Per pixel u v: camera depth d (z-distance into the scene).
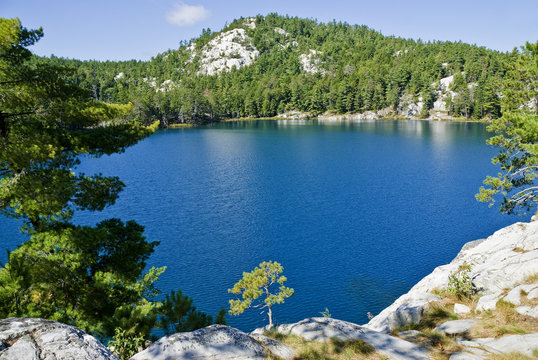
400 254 38.28
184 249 40.41
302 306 29.66
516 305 10.86
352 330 9.12
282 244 41.50
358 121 191.25
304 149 106.31
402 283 32.66
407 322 12.25
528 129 16.83
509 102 30.12
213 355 6.84
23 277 11.38
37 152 10.41
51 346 4.68
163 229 46.41
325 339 8.61
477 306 11.94
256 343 7.59
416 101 192.88
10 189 10.73
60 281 12.02
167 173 78.62
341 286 32.38
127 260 13.16
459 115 178.62
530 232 16.88
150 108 170.75
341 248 40.09
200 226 47.34
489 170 74.31
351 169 79.38
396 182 67.62
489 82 159.75
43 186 10.85
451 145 105.56
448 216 49.09
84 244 12.04
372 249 39.62
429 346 8.65
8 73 10.48
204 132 152.62
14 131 10.82
